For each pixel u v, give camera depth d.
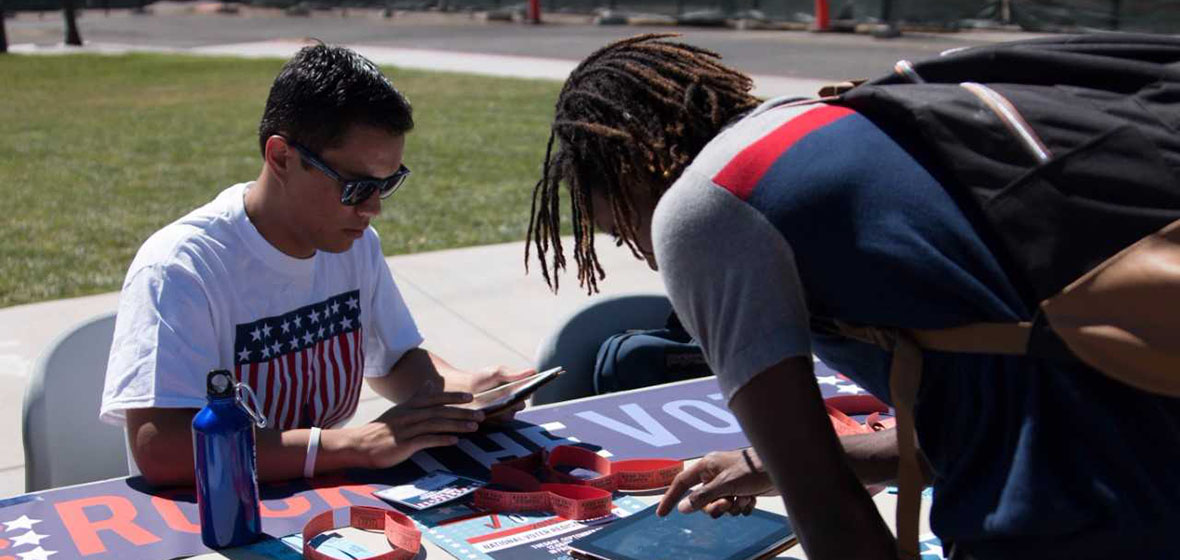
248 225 2.32
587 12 26.31
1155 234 1.16
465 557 1.81
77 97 15.84
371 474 2.18
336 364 2.54
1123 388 1.21
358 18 29.38
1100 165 1.18
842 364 1.41
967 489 1.27
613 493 2.10
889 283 1.22
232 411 1.84
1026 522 1.20
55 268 6.75
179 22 30.06
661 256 1.32
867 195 1.23
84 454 2.59
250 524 1.86
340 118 2.14
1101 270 1.17
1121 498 1.19
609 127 1.42
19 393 4.62
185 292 2.24
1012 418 1.23
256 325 2.37
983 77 1.34
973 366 1.24
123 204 8.72
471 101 14.01
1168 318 1.15
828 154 1.25
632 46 1.48
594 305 3.15
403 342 2.76
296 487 2.12
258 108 14.34
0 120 13.66
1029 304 1.20
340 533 1.91
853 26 21.81
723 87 1.43
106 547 1.85
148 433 2.13
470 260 6.60
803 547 1.30
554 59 18.53
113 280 6.45
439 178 9.47
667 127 1.41
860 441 1.78
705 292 1.28
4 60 21.30
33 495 2.07
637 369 2.97
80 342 2.60
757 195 1.24
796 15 22.89
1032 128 1.21
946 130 1.23
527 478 2.06
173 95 15.83
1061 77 1.31
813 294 1.28
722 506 1.84
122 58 21.17
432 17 28.50
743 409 1.28
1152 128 1.20
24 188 9.39
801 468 1.25
